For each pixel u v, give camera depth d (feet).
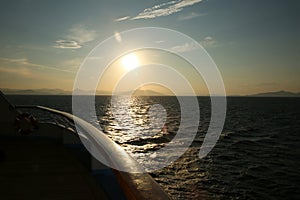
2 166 16.71
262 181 108.58
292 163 139.44
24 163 17.49
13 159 18.57
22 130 24.95
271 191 97.55
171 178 109.40
